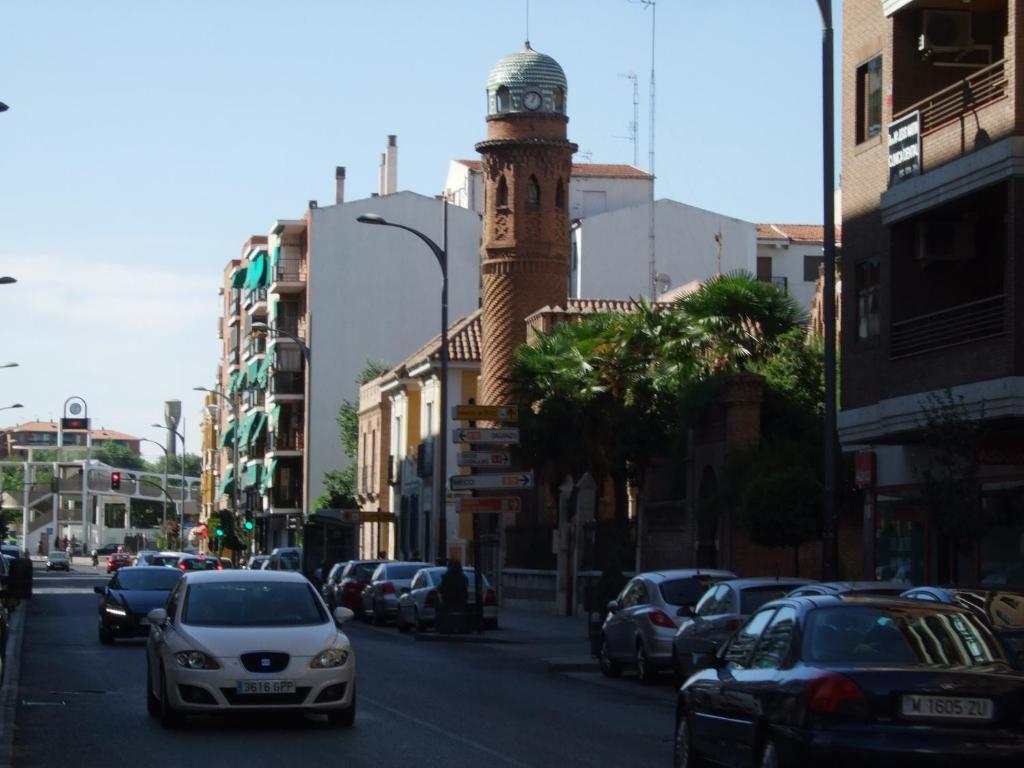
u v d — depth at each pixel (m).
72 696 20.80
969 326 26.88
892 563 30.02
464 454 37.56
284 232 94.88
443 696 21.08
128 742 15.78
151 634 18.44
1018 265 23.50
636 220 80.06
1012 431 25.06
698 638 21.61
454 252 91.31
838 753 10.00
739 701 11.38
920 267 27.64
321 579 58.78
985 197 25.41
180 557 56.94
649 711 19.86
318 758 14.50
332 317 90.12
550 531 50.31
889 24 28.53
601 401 45.00
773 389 37.72
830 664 10.55
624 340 45.06
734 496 34.25
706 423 37.91
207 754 14.82
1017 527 25.77
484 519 58.53
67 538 163.50
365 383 82.44
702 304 42.59
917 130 26.91
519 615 47.03
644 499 41.94
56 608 51.03
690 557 38.22
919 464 28.52
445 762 14.23
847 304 30.47
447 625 36.69
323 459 89.81
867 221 29.72
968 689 10.15
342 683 16.81
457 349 66.06
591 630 29.77
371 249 90.56
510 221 58.72
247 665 16.53
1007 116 24.08
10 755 14.43
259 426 99.25
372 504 77.44
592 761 14.38
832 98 23.19
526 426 45.38
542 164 58.78
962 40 27.62
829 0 23.06
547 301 58.62
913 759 9.95
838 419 30.23
